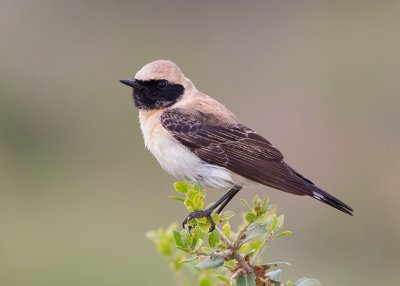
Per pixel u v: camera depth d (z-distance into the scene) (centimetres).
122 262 1434
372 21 2128
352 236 1566
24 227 1545
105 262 1424
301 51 2081
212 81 2036
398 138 1812
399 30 2078
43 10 2131
